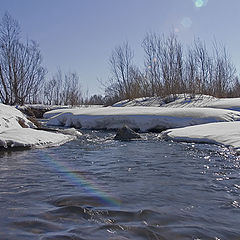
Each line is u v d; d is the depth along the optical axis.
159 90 22.56
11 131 7.39
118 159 5.32
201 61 22.28
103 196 2.95
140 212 2.47
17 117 10.07
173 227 2.16
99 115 14.50
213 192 3.14
